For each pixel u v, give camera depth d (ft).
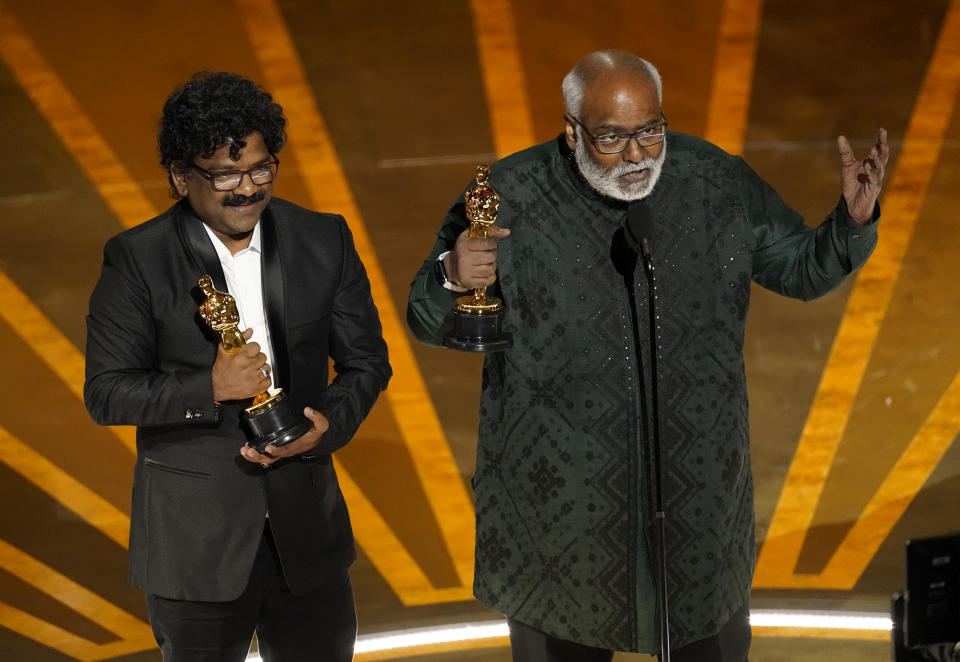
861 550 54.29
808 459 63.10
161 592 30.48
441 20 150.00
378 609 50.78
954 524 56.39
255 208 28.53
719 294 31.40
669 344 30.86
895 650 23.67
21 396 72.54
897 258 88.99
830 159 113.19
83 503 60.70
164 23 146.82
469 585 52.75
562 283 30.91
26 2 148.97
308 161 116.16
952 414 67.05
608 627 31.81
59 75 135.33
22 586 53.06
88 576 54.08
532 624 32.58
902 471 61.46
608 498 31.12
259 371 28.66
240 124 27.48
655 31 144.97
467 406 70.64
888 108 123.44
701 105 127.54
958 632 23.30
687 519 31.24
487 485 32.76
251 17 150.92
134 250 29.66
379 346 32.63
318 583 31.76
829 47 137.59
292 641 32.68
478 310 29.09
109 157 117.80
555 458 31.27
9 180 112.68
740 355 32.01
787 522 57.06
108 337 29.73
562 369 31.07
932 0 144.87
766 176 110.01
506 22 149.18
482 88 133.90
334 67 139.23
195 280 29.73
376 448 65.67
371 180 111.45
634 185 29.14
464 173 112.88
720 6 149.38
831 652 45.55
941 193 102.17
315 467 31.50
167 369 30.22
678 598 31.55
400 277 89.76
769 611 48.88
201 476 30.22
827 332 77.92
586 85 28.86
